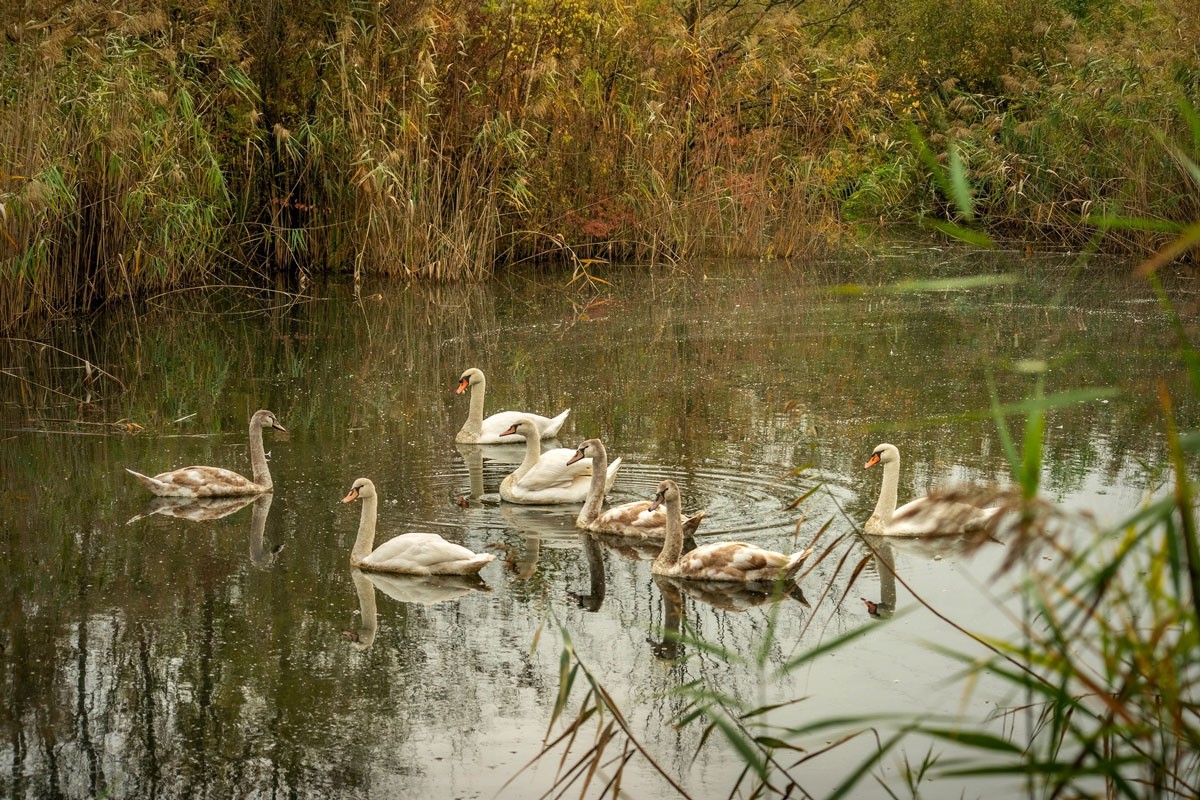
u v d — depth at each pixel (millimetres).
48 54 18516
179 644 9109
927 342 20516
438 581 10500
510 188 27344
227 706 8180
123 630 9359
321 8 26469
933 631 9258
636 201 29000
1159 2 29953
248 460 13922
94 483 13031
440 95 27078
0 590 10086
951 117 36156
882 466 13445
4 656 8891
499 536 11711
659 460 13867
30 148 18875
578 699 8266
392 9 26547
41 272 20172
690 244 29875
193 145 24438
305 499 12633
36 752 7613
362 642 9180
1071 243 31578
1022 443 14203
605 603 10016
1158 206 28219
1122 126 28828
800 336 21172
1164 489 12125
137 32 21812
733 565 10398
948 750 7535
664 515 11688
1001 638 9023
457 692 8383
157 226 22953
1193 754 6031
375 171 25094
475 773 7336
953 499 4852
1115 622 6992
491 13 27641
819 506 12203
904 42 37562
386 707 8164
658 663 8828
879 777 7266
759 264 29266
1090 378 17500
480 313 23109
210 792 7160
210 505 12406
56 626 9414
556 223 28938
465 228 26547
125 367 18312
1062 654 5277
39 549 11055
